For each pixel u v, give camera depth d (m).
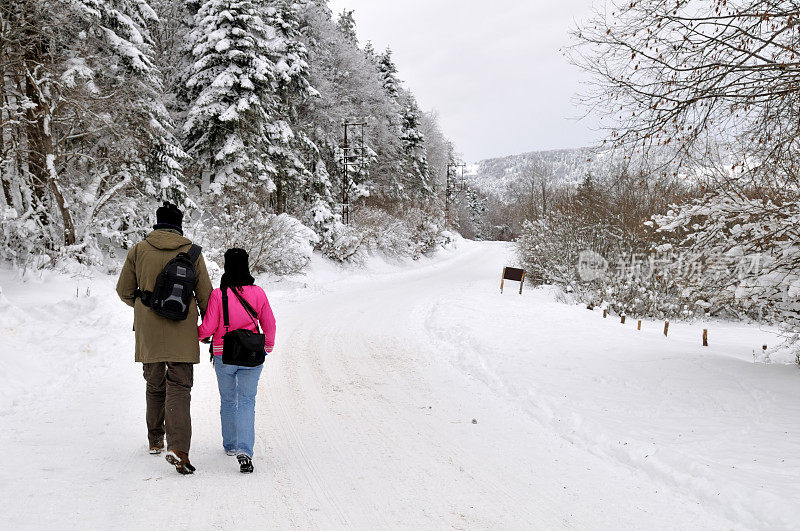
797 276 6.75
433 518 3.44
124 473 3.82
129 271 4.07
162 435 4.25
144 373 4.16
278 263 20.88
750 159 6.44
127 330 8.74
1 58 12.77
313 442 4.86
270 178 24.36
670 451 4.59
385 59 51.38
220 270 15.78
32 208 13.85
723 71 5.55
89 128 14.90
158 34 27.19
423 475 4.18
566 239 22.52
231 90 22.91
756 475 4.10
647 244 17.42
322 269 25.42
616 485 4.13
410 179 51.59
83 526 3.00
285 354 8.73
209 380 6.89
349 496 3.72
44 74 13.66
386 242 34.22
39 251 14.03
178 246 4.14
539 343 9.88
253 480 3.90
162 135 18.67
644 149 6.23
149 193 17.75
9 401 5.23
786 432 5.13
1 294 8.55
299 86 27.84
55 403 5.39
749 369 7.46
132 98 16.53
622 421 5.56
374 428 5.34
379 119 42.91
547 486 4.07
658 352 9.10
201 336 4.14
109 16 16.28
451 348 9.73
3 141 13.77
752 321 17.02
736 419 5.57
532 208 35.78
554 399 6.32
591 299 18.62
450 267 37.69
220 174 22.70
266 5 27.62
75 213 15.86
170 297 3.85
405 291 20.19
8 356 6.20
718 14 5.43
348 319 12.90
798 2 5.25
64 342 7.47
